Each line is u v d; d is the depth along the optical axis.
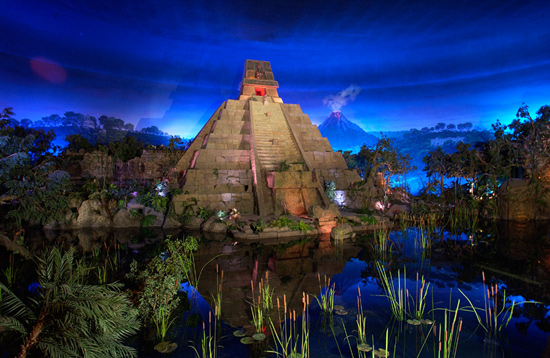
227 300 8.23
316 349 5.85
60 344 4.33
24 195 16.06
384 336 6.32
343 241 15.68
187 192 21.20
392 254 13.10
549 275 10.22
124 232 18.06
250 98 36.28
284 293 8.77
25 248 12.59
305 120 33.34
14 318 4.30
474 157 26.36
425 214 22.03
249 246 14.66
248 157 26.36
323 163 28.80
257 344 6.05
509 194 21.52
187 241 10.31
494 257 12.52
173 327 6.75
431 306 7.78
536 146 21.41
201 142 31.61
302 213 22.72
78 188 21.25
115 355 4.90
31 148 15.63
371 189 24.95
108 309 4.63
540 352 5.71
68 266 5.42
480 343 6.04
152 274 7.48
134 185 22.41
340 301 8.16
